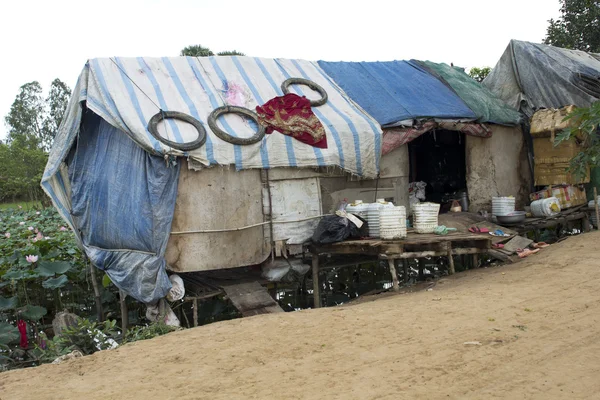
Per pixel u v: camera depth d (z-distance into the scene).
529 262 9.58
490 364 4.83
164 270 8.33
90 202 9.56
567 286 7.46
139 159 8.53
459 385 4.43
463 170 14.31
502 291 7.39
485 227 11.01
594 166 12.07
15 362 8.12
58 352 6.73
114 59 9.74
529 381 4.50
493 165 12.62
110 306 10.80
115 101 8.77
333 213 10.20
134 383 4.74
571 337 5.45
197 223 8.65
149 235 8.34
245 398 4.32
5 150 25.77
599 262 8.66
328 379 4.61
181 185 8.55
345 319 6.34
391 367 4.82
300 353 5.28
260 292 8.88
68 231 14.09
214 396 4.38
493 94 13.66
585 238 10.70
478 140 12.39
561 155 12.49
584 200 12.96
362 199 10.65
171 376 4.86
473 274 9.41
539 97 13.42
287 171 9.48
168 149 8.23
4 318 9.96
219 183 8.81
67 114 9.67
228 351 5.41
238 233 8.99
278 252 9.42
